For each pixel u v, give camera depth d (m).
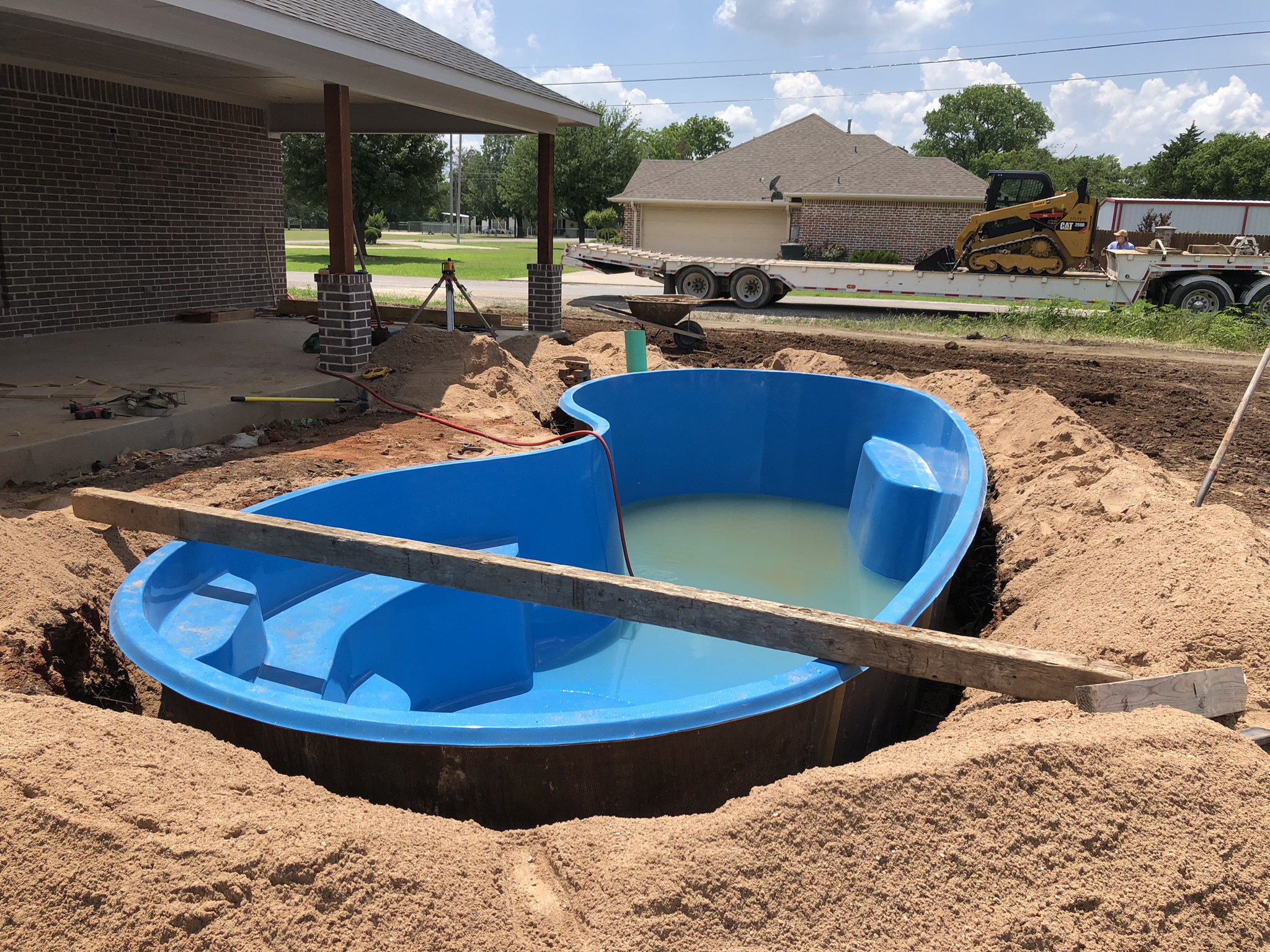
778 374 9.62
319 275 8.98
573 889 2.08
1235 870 2.15
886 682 4.02
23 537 4.25
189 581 4.34
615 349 13.03
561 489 6.53
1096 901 2.07
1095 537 4.99
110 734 2.57
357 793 3.11
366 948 1.91
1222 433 9.70
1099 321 17.00
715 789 3.18
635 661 6.14
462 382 9.22
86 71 11.00
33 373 8.41
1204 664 3.31
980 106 82.75
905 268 20.19
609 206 54.41
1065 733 2.50
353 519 5.30
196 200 13.41
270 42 7.85
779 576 7.68
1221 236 21.47
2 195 10.63
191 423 7.09
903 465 8.01
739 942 1.95
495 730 2.93
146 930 1.92
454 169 58.56
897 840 2.17
